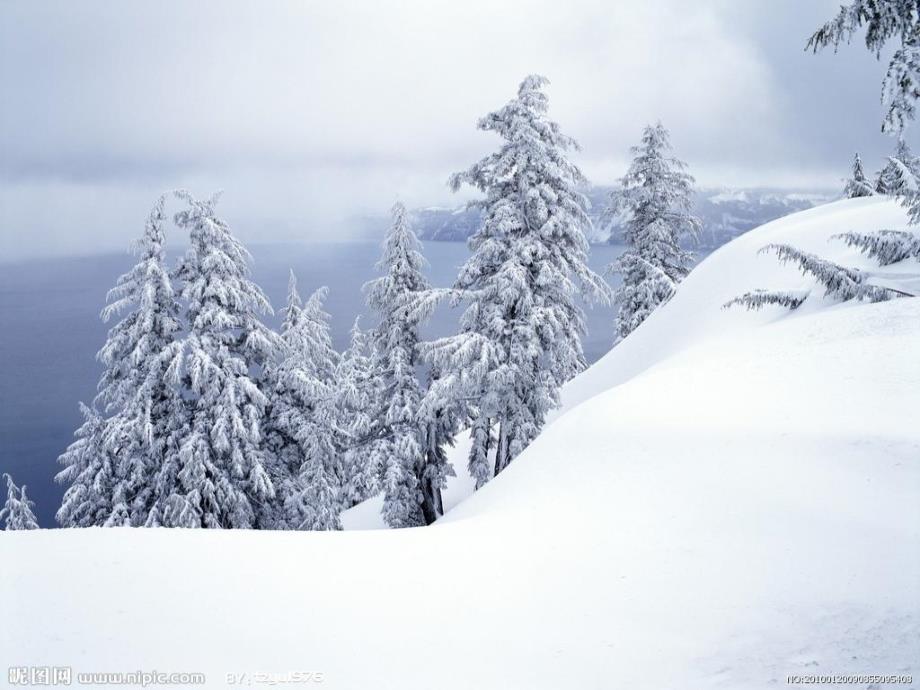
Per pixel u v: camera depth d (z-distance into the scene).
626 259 30.83
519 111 16.92
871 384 8.84
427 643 4.66
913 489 6.16
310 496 18.30
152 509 16.62
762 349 12.20
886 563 5.11
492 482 12.27
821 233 21.23
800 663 4.05
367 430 21.05
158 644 4.58
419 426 19.72
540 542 6.60
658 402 10.52
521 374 17.20
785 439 7.75
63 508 17.50
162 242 17.23
